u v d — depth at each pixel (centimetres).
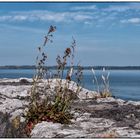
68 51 1270
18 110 1267
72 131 1052
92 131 1048
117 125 1113
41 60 1282
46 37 1267
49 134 1038
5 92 1664
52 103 1310
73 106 1405
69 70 1273
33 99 1220
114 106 1407
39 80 1302
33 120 1173
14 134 1064
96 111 1309
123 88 6588
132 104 1466
